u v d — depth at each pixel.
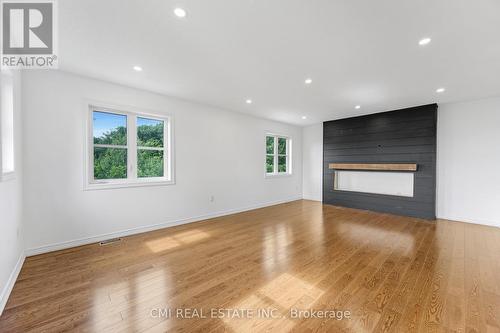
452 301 1.87
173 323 1.61
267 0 1.63
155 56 2.50
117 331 1.53
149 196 3.74
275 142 6.43
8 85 2.15
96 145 3.28
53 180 2.84
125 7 1.70
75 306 1.79
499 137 3.96
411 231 3.76
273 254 2.83
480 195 4.16
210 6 1.69
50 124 2.82
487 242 3.24
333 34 2.06
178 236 3.49
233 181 5.11
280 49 2.34
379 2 1.64
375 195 5.28
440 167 4.55
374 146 5.29
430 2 1.63
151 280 2.20
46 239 2.80
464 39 2.12
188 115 4.25
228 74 2.99
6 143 2.14
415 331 1.53
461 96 3.94
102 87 3.22
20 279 2.18
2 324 1.59
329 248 3.02
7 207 1.96
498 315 1.69
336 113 5.29
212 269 2.43
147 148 3.83
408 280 2.20
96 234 3.20
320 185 6.68
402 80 3.18
